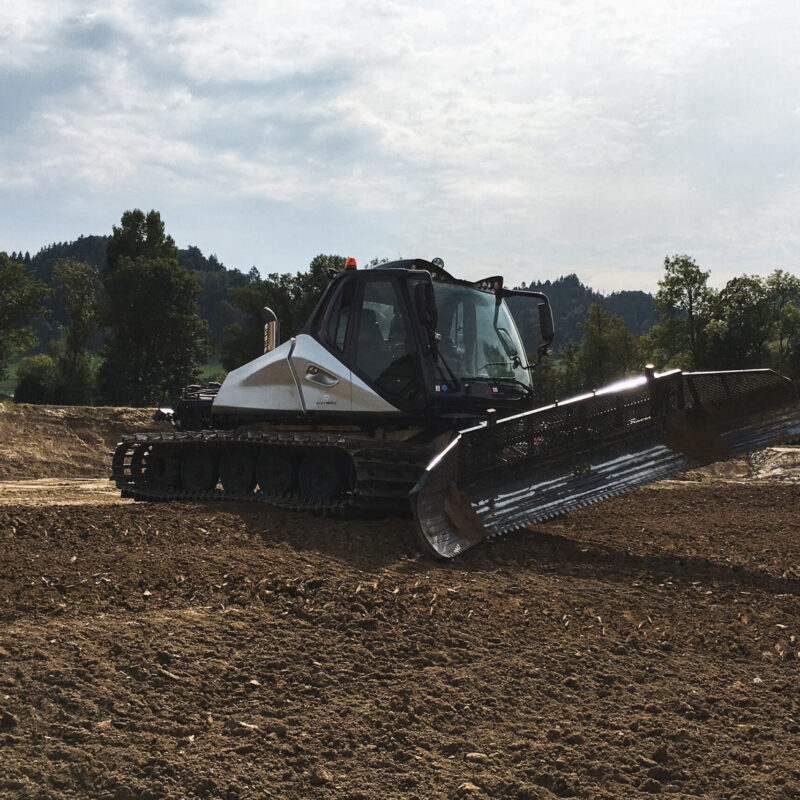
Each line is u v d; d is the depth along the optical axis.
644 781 3.72
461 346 10.26
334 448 9.84
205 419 12.63
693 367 60.12
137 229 74.31
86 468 27.36
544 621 5.99
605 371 68.06
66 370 69.81
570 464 8.84
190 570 6.77
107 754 3.70
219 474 11.84
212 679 4.59
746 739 4.22
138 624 5.30
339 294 10.64
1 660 4.55
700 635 5.83
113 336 72.06
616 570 7.82
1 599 5.70
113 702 4.18
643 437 9.02
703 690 4.84
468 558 8.00
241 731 4.01
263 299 66.56
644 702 4.61
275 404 11.03
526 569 7.70
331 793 3.53
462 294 10.51
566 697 4.63
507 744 4.04
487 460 8.51
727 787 3.71
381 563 7.52
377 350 10.18
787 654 5.51
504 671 4.97
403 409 9.91
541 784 3.70
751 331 59.50
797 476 21.52
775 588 7.33
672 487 17.23
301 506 10.01
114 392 69.69
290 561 7.31
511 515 8.53
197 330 71.75
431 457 9.82
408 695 4.54
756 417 9.06
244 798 3.45
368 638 5.40
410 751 3.93
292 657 4.98
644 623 6.07
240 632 5.33
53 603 5.64
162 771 3.61
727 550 9.19
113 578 6.41
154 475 12.59
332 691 4.55
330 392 10.43
